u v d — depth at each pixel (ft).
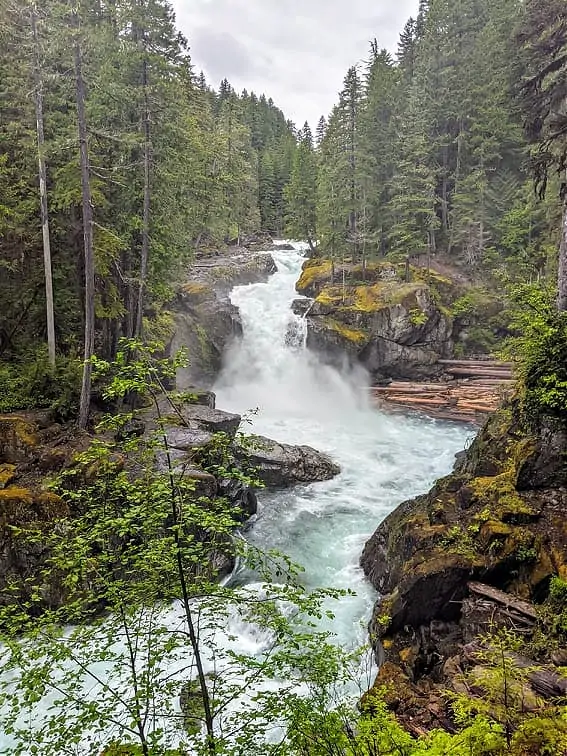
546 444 35.24
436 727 22.08
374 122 135.74
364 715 16.81
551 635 25.04
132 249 68.64
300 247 180.86
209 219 104.17
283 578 43.83
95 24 59.31
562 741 12.80
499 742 13.16
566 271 42.73
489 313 115.44
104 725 14.17
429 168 125.70
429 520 37.60
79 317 73.56
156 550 15.16
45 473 44.21
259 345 112.37
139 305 64.23
